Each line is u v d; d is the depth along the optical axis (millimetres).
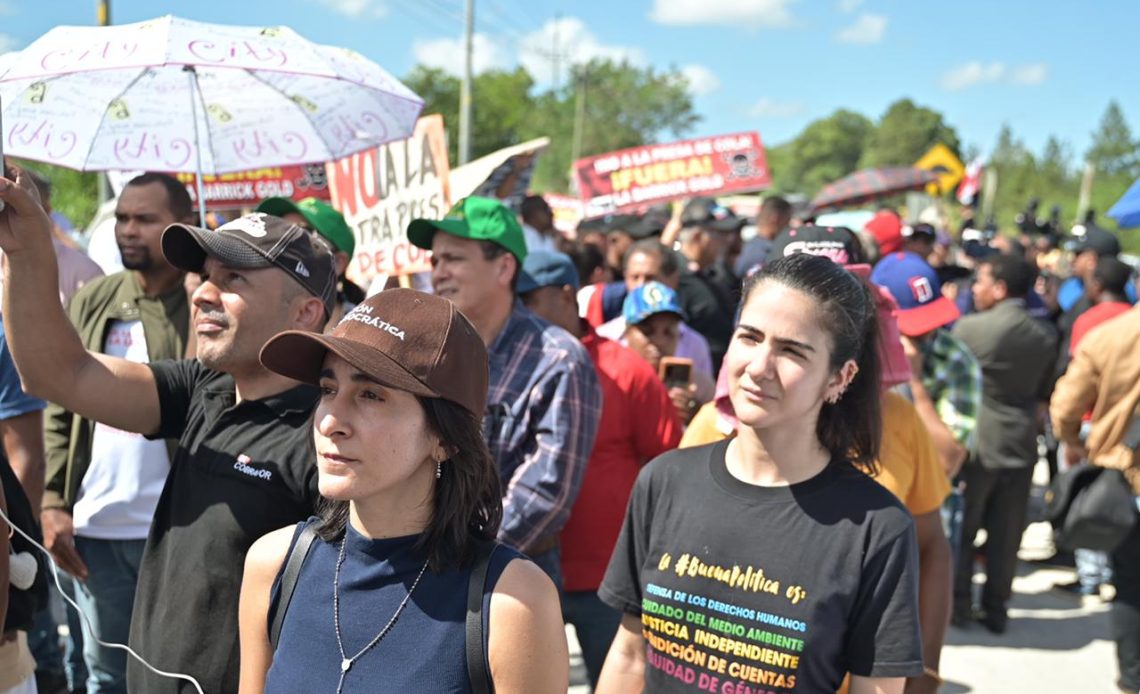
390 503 1616
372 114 3406
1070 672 5051
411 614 1587
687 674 1986
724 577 1952
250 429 2211
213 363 2230
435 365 1547
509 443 3002
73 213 16062
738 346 1934
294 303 2268
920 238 7797
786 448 1954
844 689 1997
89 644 3387
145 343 3441
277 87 3297
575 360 3025
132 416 2371
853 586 1861
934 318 3484
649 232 7516
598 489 3371
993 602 5578
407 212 4414
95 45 2584
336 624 1616
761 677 1903
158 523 2281
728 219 8266
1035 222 14125
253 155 3447
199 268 2322
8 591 2352
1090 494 3936
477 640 1554
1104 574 6145
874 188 9859
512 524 2896
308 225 3756
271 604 1733
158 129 3369
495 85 63750
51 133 3125
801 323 1863
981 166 17109
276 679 1648
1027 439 5406
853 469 1971
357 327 1570
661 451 3477
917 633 1850
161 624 2172
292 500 2133
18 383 3119
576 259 6695
